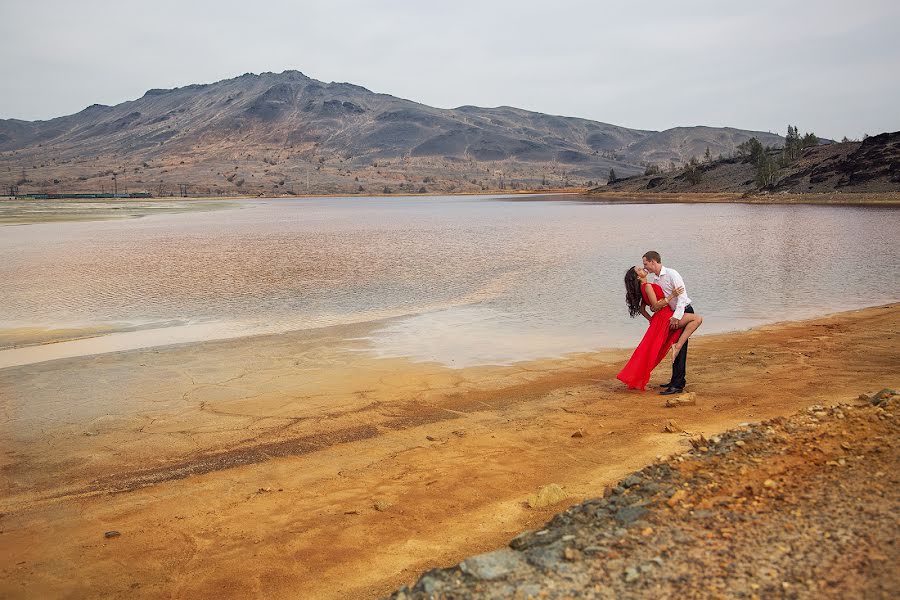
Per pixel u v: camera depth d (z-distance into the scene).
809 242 33.94
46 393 10.02
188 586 4.61
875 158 97.50
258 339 13.74
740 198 109.19
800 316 15.03
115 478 6.79
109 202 162.88
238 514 5.79
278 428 8.26
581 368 11.00
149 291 20.84
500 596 3.39
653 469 5.17
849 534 3.57
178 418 8.74
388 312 16.70
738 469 4.91
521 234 44.75
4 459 7.41
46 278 24.33
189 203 164.75
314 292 20.19
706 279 21.34
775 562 3.40
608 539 3.93
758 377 9.51
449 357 11.95
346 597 4.30
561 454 6.80
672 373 10.01
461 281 22.09
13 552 5.21
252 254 32.97
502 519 5.32
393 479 6.43
